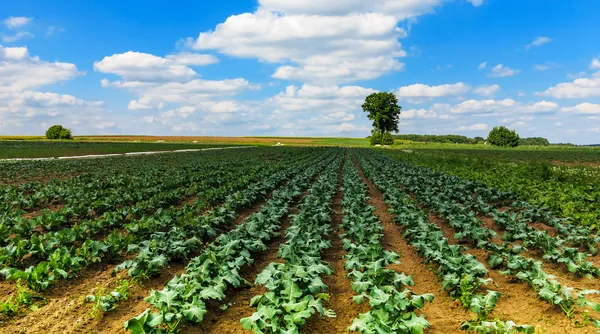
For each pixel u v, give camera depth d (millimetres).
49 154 55688
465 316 7000
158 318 5789
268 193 21531
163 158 47750
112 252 9828
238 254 9352
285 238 12336
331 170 31672
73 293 8039
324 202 15820
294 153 62250
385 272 7703
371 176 27422
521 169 30391
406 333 5707
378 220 13945
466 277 7449
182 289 6781
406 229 12562
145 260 8648
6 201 16109
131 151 66438
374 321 5867
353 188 19672
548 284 7348
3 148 67812
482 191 18922
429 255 9398
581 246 11148
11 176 27141
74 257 9031
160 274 9039
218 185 23500
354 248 9617
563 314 6969
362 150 80062
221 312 7242
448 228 13617
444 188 19969
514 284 8477
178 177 24922
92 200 16328
